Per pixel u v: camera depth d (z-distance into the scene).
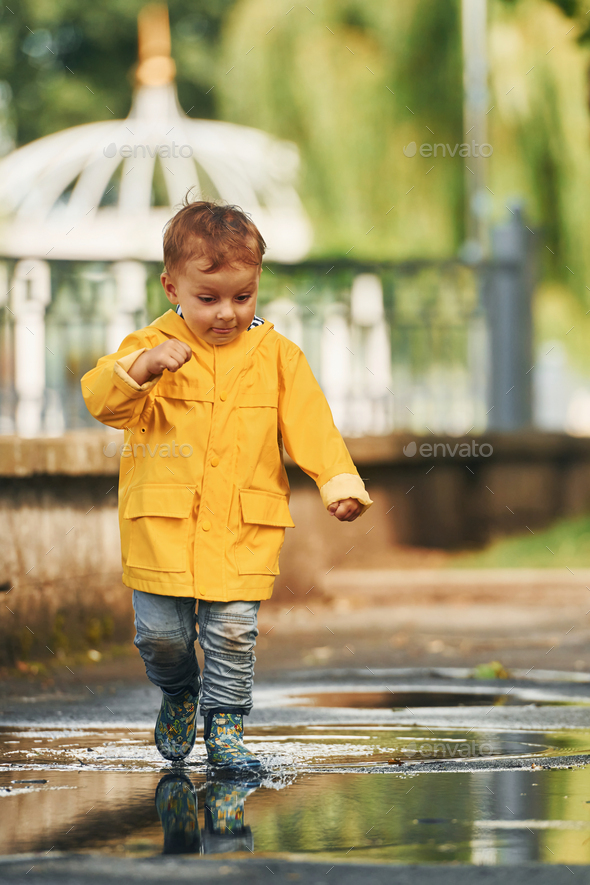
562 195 31.28
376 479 20.97
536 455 22.53
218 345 7.34
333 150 32.38
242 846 5.31
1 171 30.38
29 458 12.13
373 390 20.70
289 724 8.74
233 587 7.14
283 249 28.88
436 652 13.27
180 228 7.17
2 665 11.69
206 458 7.18
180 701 7.43
